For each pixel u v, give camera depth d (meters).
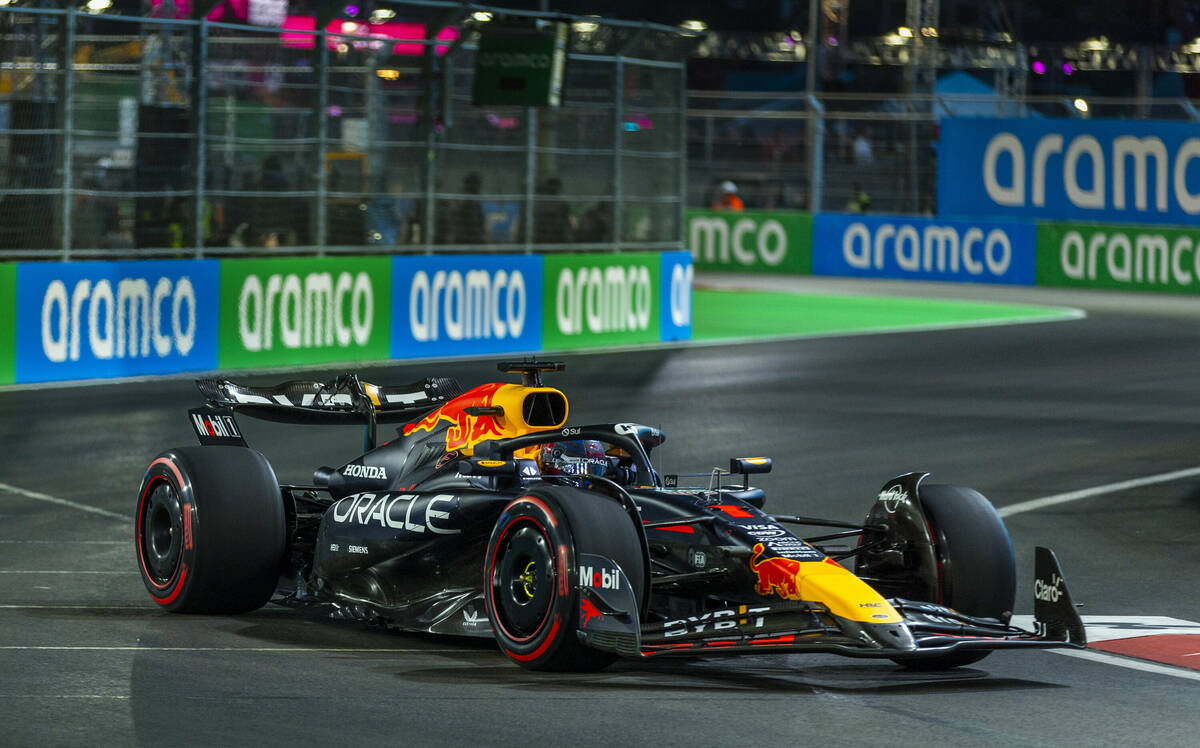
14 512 40.88
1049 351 86.50
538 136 83.12
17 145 65.00
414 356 77.94
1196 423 61.97
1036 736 22.11
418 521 27.50
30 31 65.12
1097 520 43.16
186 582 28.88
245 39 71.88
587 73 84.75
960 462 52.03
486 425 28.42
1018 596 33.81
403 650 27.03
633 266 87.38
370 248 76.94
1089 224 130.00
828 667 26.52
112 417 56.84
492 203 81.50
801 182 149.38
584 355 80.94
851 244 142.00
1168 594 34.28
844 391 69.00
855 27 197.62
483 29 78.88
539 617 24.56
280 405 32.00
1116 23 190.00
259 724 21.61
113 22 67.75
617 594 23.70
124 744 20.45
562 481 27.00
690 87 189.88
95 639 27.28
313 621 29.70
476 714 22.38
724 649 23.44
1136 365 81.00
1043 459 53.09
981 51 150.12
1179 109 135.00
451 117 79.06
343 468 31.48
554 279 83.62
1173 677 26.48
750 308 110.56
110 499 42.84
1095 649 28.67
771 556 24.59
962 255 136.62
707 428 57.56
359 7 82.31
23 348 64.44
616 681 24.70
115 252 68.06
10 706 22.36
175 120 69.62
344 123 75.44
